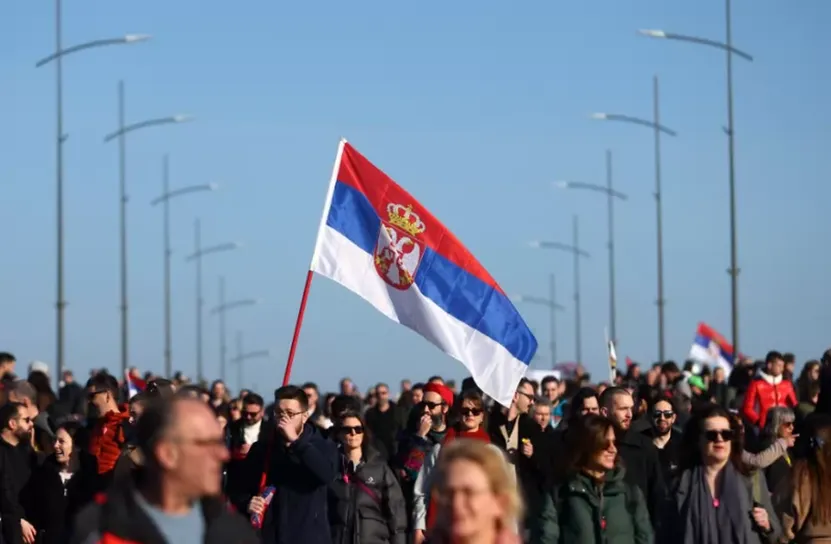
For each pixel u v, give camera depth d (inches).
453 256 1058.1
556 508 826.2
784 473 1193.4
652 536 840.3
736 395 2065.7
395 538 1034.7
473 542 464.8
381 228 1050.1
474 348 1057.5
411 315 1053.8
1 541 1084.5
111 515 479.2
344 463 1032.8
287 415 936.9
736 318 3132.4
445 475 469.1
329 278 1037.8
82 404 1819.6
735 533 843.4
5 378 1572.3
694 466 860.0
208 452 478.9
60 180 3260.3
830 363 1411.2
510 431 1187.3
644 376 2425.0
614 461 834.8
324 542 944.9
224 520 500.4
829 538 892.6
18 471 1113.4
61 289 3218.5
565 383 2169.0
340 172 1049.5
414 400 1881.2
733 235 3161.9
